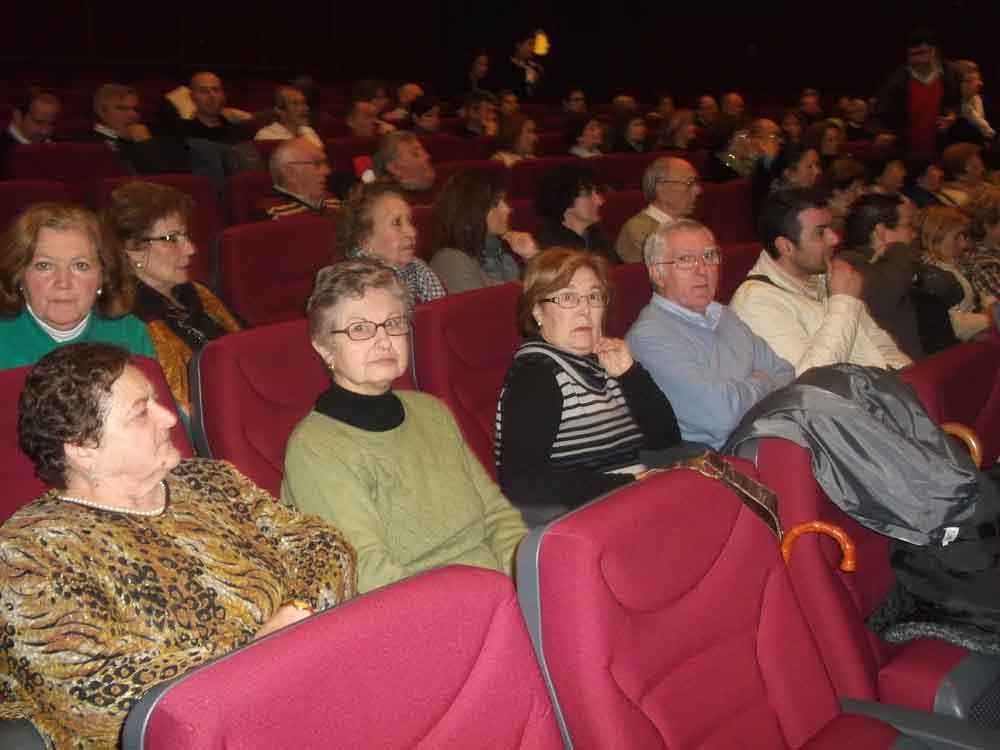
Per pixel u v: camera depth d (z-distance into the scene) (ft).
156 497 5.16
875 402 6.48
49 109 19.98
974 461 6.98
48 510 4.78
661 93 39.47
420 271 11.24
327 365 6.59
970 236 14.28
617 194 16.74
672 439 8.68
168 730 2.90
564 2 45.37
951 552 6.39
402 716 3.38
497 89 42.57
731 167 21.74
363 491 6.24
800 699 4.80
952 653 6.16
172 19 34.99
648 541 4.26
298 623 3.29
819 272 10.68
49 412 4.77
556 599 3.99
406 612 3.46
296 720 3.10
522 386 7.90
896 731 4.94
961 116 27.12
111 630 4.52
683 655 4.38
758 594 4.78
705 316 9.64
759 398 9.20
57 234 7.03
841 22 42.93
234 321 9.43
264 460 6.91
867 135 28.73
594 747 4.02
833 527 5.58
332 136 26.14
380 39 41.09
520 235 12.78
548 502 7.61
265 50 37.58
